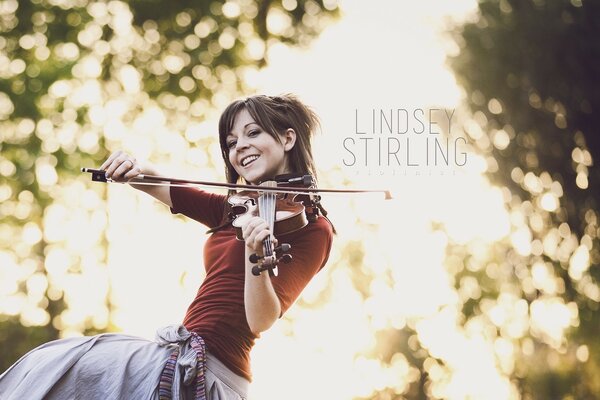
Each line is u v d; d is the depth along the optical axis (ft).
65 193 53.06
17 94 51.90
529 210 51.75
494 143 50.72
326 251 15.30
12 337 57.52
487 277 57.52
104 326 54.29
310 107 16.16
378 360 62.34
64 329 55.31
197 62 53.47
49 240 54.03
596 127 50.65
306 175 15.44
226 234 15.17
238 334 14.35
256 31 54.29
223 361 14.25
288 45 53.98
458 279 57.98
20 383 13.80
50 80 51.78
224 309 14.38
